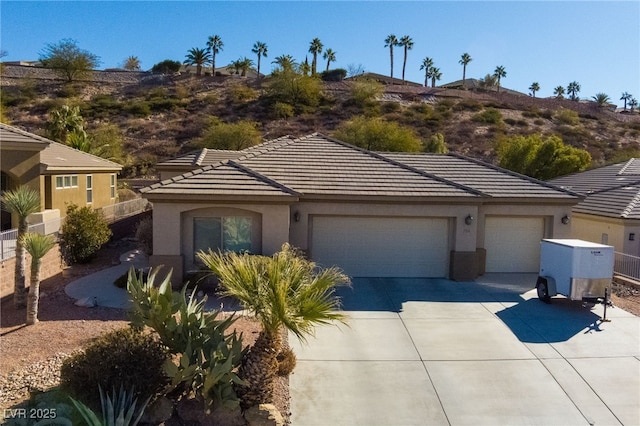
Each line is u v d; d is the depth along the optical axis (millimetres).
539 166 37750
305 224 17609
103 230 19969
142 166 51906
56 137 41812
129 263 19609
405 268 18453
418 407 9172
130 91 76500
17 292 13359
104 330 11805
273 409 8281
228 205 16094
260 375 8297
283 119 67812
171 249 16016
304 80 74438
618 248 21422
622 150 59906
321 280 8523
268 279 8398
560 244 15008
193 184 16297
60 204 24688
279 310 7961
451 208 18031
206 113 68812
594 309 14906
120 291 15383
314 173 18906
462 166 21984
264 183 16734
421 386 9930
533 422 8789
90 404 7641
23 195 13344
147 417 7816
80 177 27062
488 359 11195
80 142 40781
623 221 20906
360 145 52312
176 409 8102
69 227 19031
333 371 10484
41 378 9109
